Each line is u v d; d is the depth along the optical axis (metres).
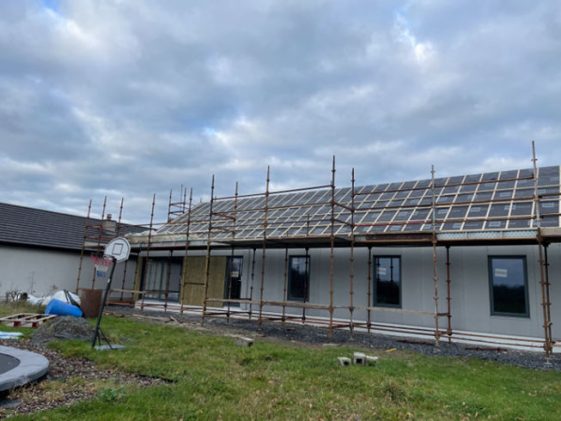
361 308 13.24
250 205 22.44
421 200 15.62
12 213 23.41
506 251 12.45
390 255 14.46
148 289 22.44
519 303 12.05
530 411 5.97
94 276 23.05
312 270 16.20
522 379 8.17
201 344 10.44
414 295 13.76
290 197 21.58
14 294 19.91
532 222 11.81
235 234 18.30
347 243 14.43
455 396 6.59
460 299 12.91
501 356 10.72
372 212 15.98
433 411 5.91
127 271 25.58
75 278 23.69
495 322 12.26
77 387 6.36
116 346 9.64
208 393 6.24
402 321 13.81
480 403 6.23
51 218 24.92
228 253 19.12
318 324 15.63
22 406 5.46
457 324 12.84
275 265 17.33
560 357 10.61
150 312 19.17
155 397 5.79
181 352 9.30
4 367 6.77
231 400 6.03
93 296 16.66
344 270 15.40
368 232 14.69
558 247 11.70
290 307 16.58
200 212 24.20
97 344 9.77
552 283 11.62
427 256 13.73
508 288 12.29
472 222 12.84
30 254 22.08
